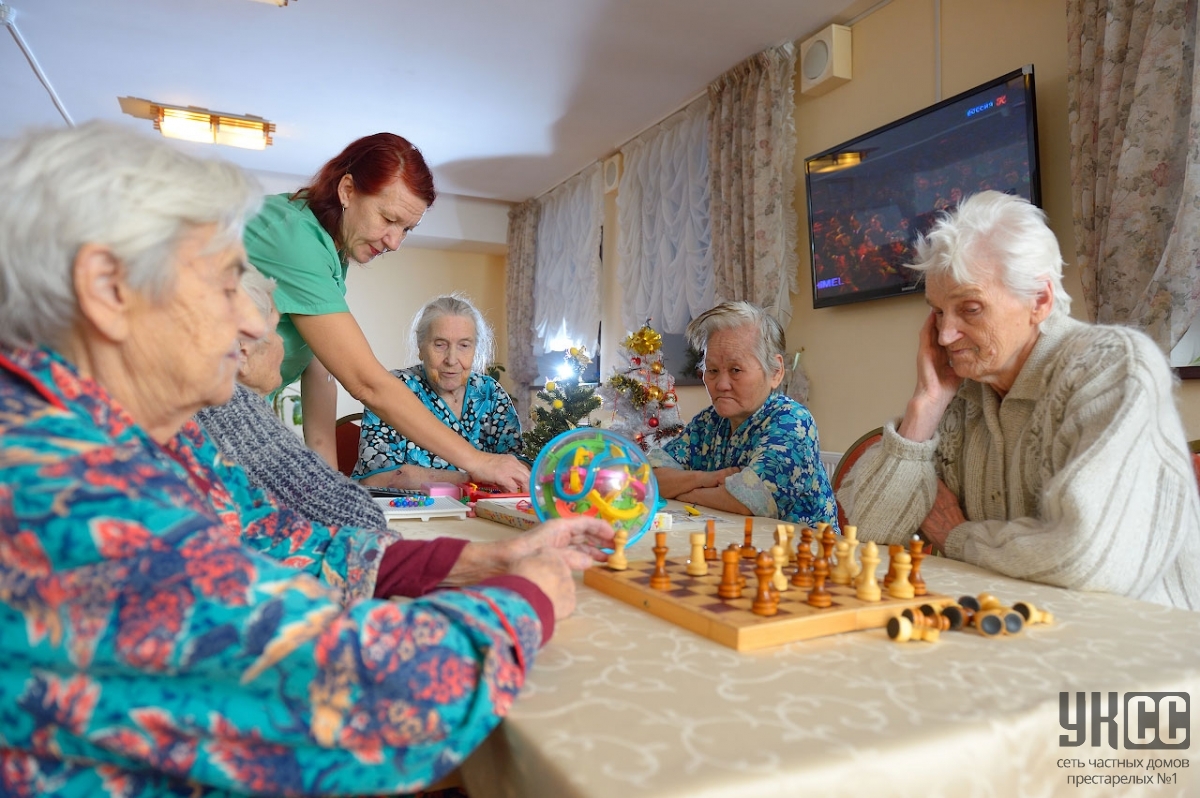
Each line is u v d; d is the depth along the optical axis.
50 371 0.55
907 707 0.57
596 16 3.65
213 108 4.91
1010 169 2.80
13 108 4.91
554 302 6.43
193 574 0.47
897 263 3.28
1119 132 2.41
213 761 0.48
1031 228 1.15
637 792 0.43
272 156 5.93
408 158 1.72
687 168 4.64
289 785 0.49
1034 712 0.56
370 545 0.89
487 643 0.54
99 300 0.54
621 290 5.50
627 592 0.89
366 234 1.74
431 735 0.50
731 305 1.98
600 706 0.57
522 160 5.82
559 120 5.00
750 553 1.05
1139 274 2.35
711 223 4.28
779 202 3.82
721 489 1.76
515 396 6.93
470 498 1.70
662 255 4.85
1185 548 1.08
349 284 7.19
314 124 5.17
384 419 1.61
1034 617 0.80
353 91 4.59
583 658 0.68
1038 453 1.17
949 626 0.77
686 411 4.77
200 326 0.58
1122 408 1.01
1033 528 1.05
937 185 3.08
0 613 0.46
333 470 1.19
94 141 0.55
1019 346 1.19
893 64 3.41
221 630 0.46
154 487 0.50
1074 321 1.20
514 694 0.55
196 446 0.86
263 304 1.25
